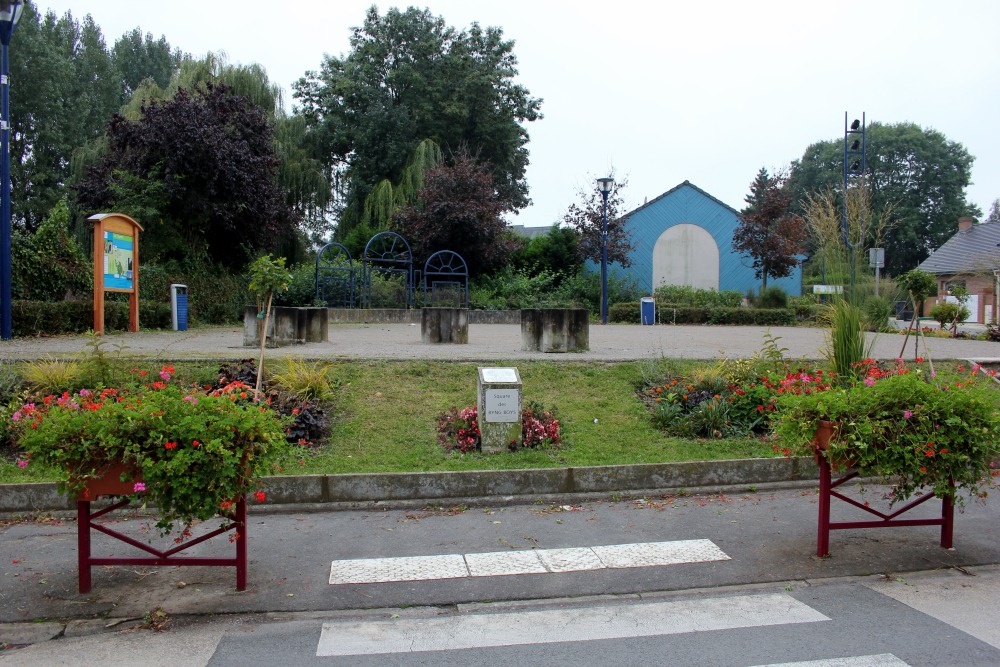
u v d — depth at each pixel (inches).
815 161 2409.0
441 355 422.6
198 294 806.5
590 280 1189.1
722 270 1334.9
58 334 539.8
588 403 346.6
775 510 250.4
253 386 331.0
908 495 202.1
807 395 213.5
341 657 146.9
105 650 150.2
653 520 239.3
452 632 159.0
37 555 205.0
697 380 353.1
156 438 165.8
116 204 786.8
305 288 946.7
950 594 178.9
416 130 1423.5
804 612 168.2
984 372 389.4
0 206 487.8
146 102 1058.7
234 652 149.2
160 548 210.8
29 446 168.7
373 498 254.5
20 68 1465.3
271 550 210.2
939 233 2198.6
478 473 260.4
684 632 157.9
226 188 833.5
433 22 1473.9
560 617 167.0
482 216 1104.8
